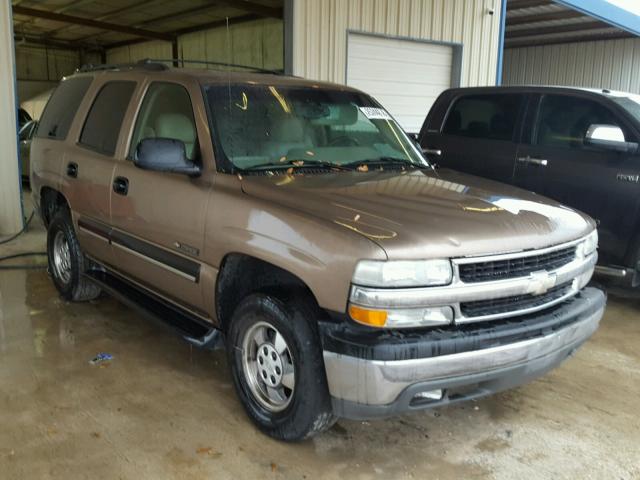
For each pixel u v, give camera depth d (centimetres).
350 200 301
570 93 560
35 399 348
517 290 278
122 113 427
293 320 282
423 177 370
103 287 444
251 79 392
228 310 338
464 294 264
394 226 270
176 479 279
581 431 330
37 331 450
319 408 282
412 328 263
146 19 1678
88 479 276
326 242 266
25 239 754
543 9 1485
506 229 284
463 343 261
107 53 2362
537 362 285
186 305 370
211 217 324
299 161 361
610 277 519
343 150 389
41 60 2250
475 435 324
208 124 348
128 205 391
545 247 291
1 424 320
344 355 257
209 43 1791
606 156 520
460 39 1119
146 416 333
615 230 515
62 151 483
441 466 295
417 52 1075
